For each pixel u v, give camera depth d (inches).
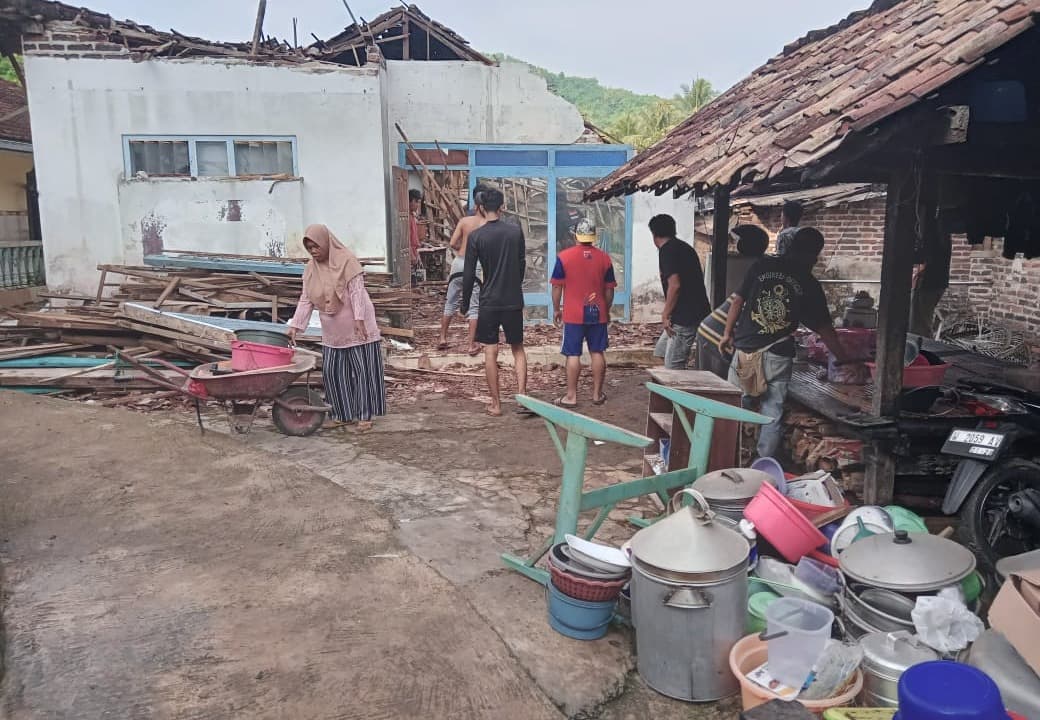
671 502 171.0
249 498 201.8
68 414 273.7
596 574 136.8
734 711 125.0
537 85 485.1
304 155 429.7
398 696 122.5
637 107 4439.0
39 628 138.0
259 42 440.5
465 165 489.7
